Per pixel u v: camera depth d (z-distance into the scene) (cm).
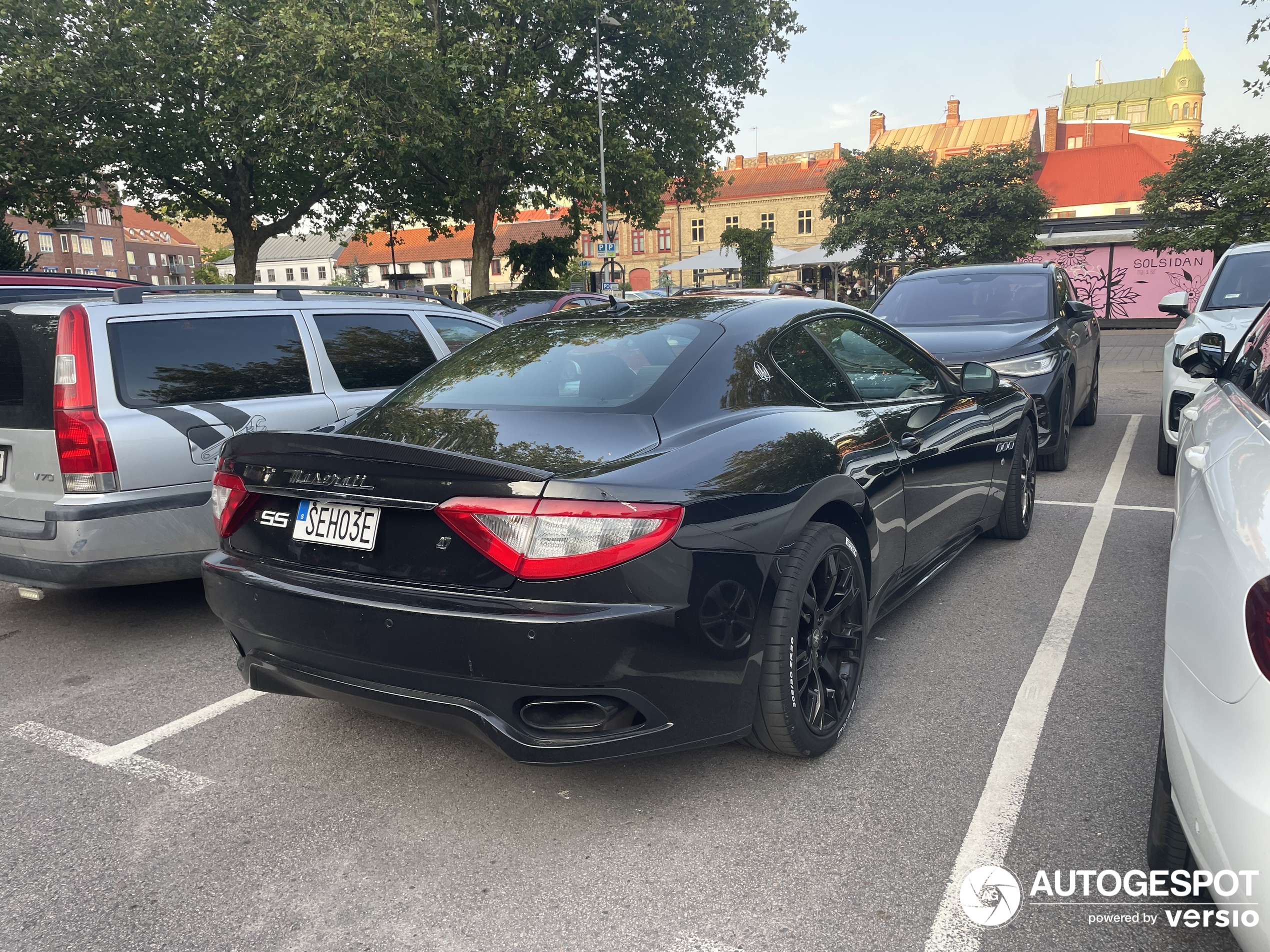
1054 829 226
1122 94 11306
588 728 213
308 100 1998
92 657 376
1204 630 155
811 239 6488
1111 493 595
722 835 230
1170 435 574
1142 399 1071
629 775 263
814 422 282
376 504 223
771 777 258
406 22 2017
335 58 1975
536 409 256
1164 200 2247
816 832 229
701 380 263
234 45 2042
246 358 418
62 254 8344
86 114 2261
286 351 434
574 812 245
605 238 2661
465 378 295
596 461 221
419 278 2961
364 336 475
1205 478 198
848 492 273
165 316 394
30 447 371
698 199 2809
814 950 187
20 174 2186
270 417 411
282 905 209
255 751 288
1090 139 6575
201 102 2312
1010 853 217
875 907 200
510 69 2217
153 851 232
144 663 368
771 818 237
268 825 244
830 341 328
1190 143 2233
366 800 255
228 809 253
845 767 261
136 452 366
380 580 224
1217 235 2116
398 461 216
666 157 2628
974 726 282
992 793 243
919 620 376
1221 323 557
